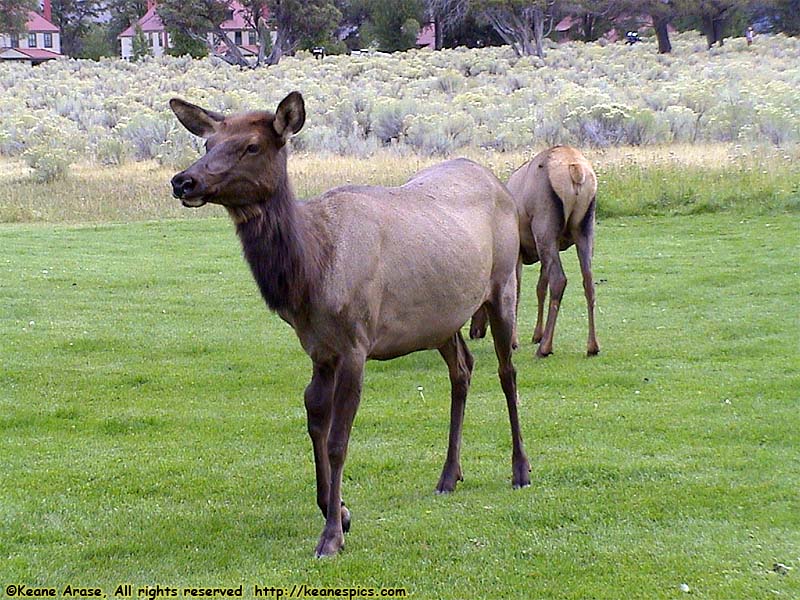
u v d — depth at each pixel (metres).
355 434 8.25
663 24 63.94
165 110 38.22
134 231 19.69
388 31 74.06
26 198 23.27
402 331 6.23
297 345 11.42
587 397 9.13
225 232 19.48
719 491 6.75
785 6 66.44
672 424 8.23
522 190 10.84
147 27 94.31
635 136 28.78
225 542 6.23
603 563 5.77
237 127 5.66
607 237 17.75
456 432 7.02
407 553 5.97
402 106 34.59
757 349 10.49
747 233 17.38
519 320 12.51
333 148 30.02
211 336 11.84
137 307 13.33
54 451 7.99
